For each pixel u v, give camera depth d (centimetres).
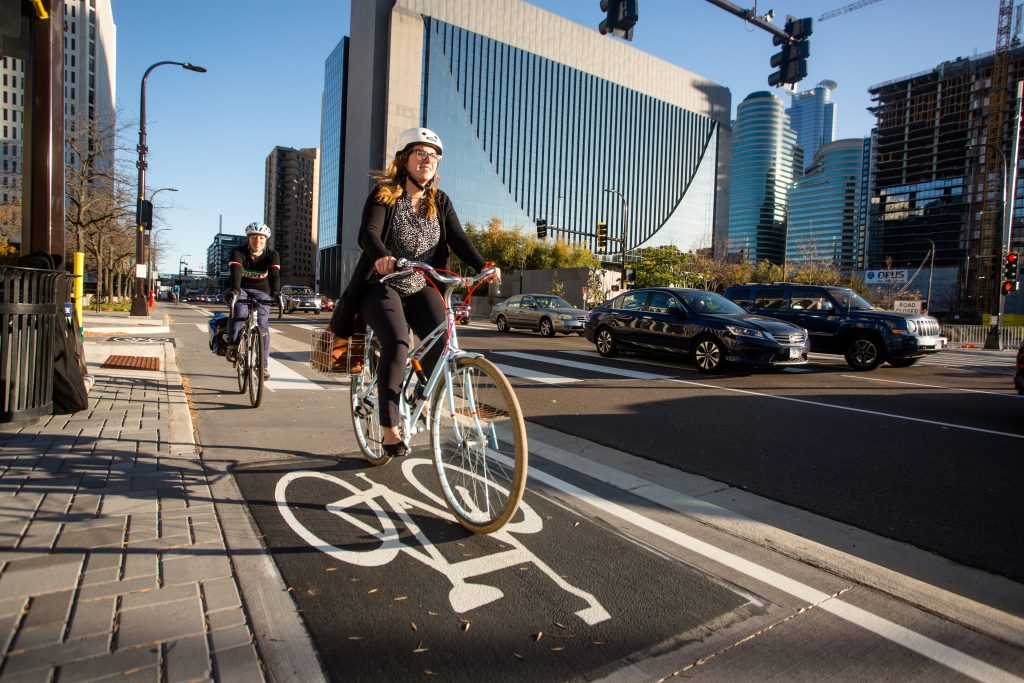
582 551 277
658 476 405
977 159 12588
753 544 292
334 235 9469
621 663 192
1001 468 438
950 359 1647
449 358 309
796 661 195
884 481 402
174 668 176
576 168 9650
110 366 773
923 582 255
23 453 367
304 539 275
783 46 985
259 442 442
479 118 8544
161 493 318
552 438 512
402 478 368
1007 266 2422
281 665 182
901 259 13738
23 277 427
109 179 2606
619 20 880
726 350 968
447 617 216
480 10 8444
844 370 1149
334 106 9575
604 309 1227
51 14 498
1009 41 8500
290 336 1553
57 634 188
